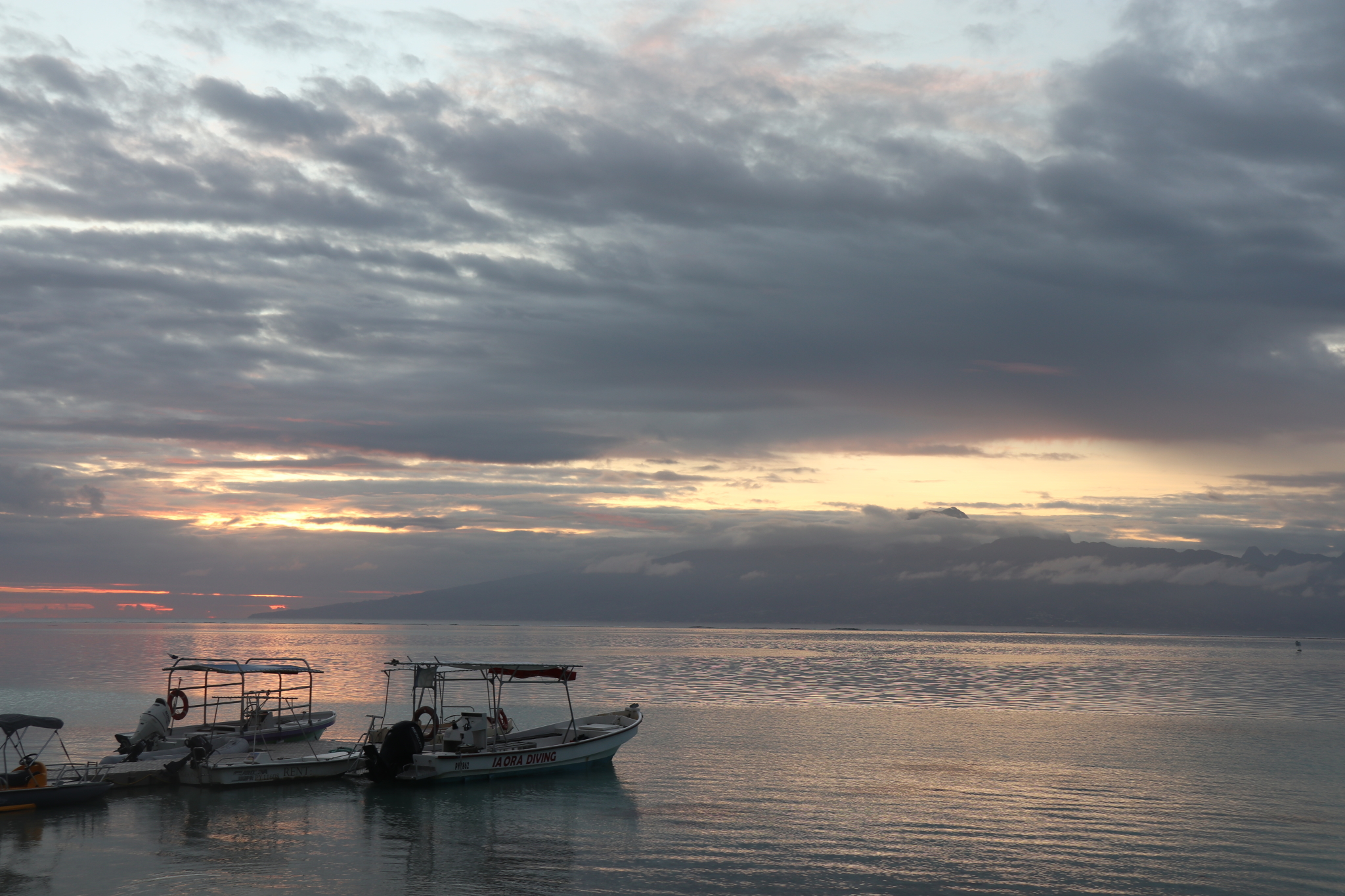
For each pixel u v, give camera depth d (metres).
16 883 28.42
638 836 33.84
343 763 43.00
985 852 32.12
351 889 28.03
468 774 41.81
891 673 129.25
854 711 74.44
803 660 163.50
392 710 71.19
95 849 31.84
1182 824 36.06
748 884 28.72
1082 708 79.31
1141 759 50.56
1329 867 30.67
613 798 40.06
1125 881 29.30
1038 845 33.03
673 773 45.59
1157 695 94.12
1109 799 40.41
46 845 32.16
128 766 40.75
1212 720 69.56
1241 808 38.75
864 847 32.56
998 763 49.09
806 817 36.88
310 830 34.44
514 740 46.22
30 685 92.81
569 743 45.12
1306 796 41.12
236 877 29.09
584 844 32.78
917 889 28.34
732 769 46.78
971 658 180.12
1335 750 54.47
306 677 103.06
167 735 44.56
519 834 34.12
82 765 42.62
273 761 41.34
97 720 63.34
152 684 93.88
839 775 45.41
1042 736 59.50
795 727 63.62
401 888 28.16
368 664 136.00
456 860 30.89
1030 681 114.38
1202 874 29.97
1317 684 112.50
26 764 37.88
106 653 162.38
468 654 178.12
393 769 41.09
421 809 37.69
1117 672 136.62
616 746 47.97
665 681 106.31
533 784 42.56
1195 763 49.38
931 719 68.50
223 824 35.16
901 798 40.28
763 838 33.75
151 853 31.42
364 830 34.44
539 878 29.16
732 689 96.00
